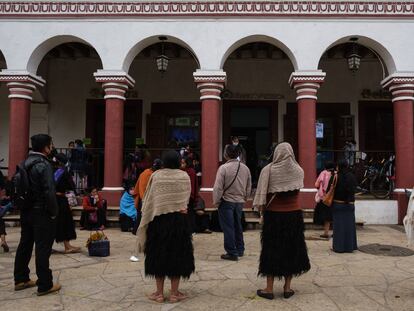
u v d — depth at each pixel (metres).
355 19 10.58
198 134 14.13
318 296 4.84
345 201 7.32
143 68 14.27
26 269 5.16
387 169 11.75
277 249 4.63
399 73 10.50
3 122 14.05
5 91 14.14
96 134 14.27
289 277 4.74
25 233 5.10
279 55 13.99
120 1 10.70
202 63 10.61
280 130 13.96
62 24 10.78
